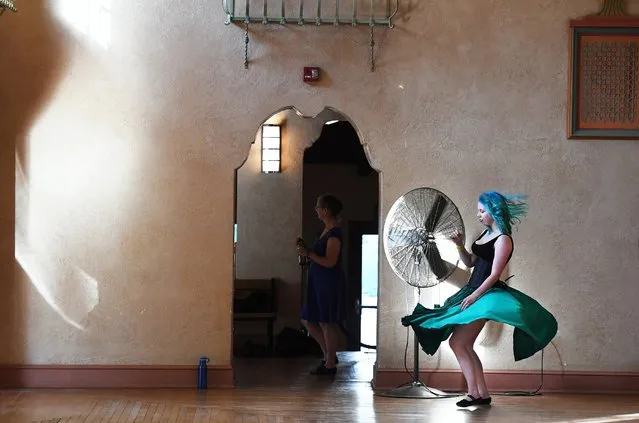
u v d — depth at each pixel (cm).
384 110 934
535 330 853
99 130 922
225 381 924
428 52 935
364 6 932
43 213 917
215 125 927
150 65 924
